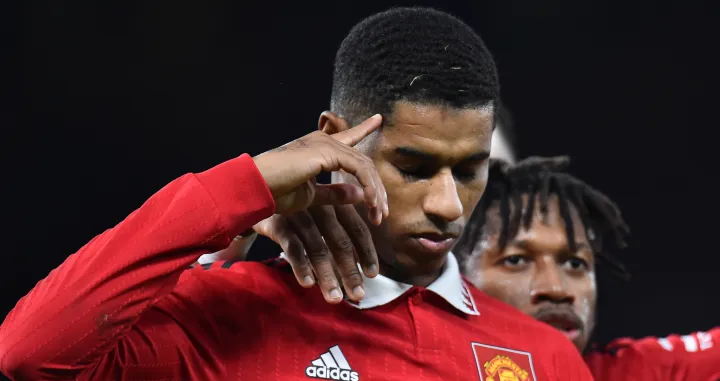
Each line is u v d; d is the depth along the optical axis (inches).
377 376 218.4
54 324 179.9
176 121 642.2
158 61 646.5
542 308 297.0
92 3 632.4
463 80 209.8
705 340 331.0
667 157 725.9
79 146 622.5
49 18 623.2
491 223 303.9
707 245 716.0
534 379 238.8
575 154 730.2
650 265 712.4
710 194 721.0
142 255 183.0
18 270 591.8
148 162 633.6
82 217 611.5
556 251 299.9
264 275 225.1
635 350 327.0
